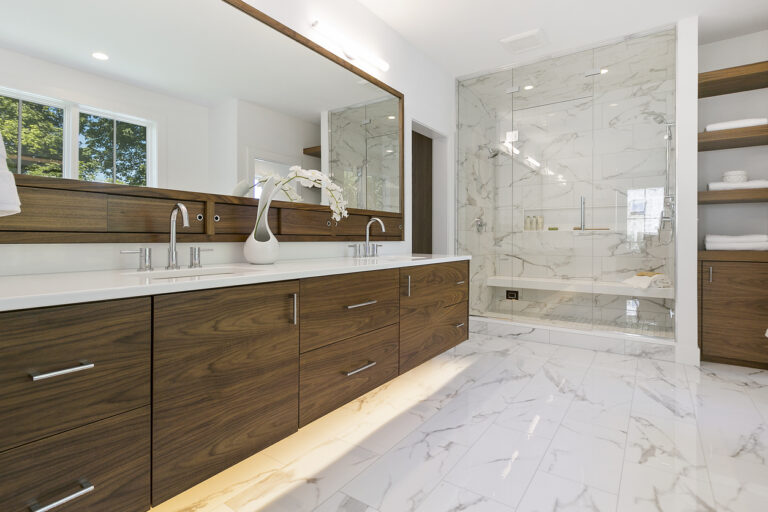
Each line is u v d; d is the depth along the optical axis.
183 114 1.64
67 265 1.31
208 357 1.08
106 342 0.86
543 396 2.17
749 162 2.94
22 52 1.23
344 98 2.49
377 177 2.80
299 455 1.58
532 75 3.43
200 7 1.71
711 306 2.72
